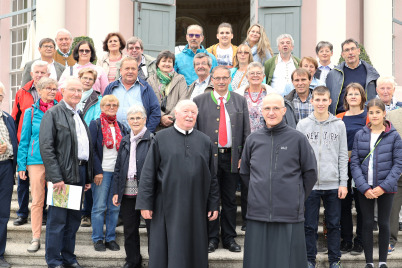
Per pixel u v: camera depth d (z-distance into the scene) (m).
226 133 4.83
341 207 4.98
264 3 10.01
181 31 20.89
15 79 11.12
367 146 4.66
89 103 5.21
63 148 4.34
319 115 4.73
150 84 5.58
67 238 4.50
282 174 4.00
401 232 5.32
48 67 5.27
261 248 4.02
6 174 4.67
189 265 4.08
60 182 4.28
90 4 9.15
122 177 4.53
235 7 20.50
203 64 5.38
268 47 6.64
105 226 5.36
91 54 5.79
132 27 9.80
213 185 4.30
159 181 4.17
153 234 4.16
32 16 9.84
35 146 4.75
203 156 4.20
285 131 4.10
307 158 4.05
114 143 4.88
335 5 9.46
